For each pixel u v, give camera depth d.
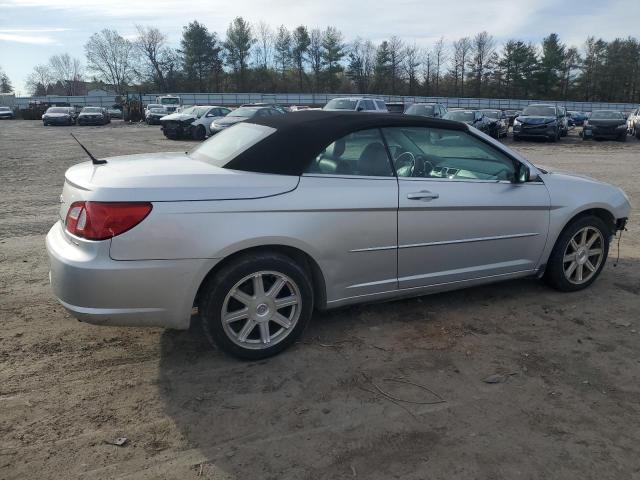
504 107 65.38
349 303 3.72
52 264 3.10
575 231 4.52
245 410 2.91
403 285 3.85
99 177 3.15
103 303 2.96
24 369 3.27
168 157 3.92
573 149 20.73
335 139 3.54
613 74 81.56
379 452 2.57
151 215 2.96
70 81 107.94
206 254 3.08
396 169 3.76
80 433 2.69
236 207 3.14
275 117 3.97
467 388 3.14
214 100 66.25
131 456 2.53
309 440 2.66
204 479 2.38
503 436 2.70
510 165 4.22
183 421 2.80
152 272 2.99
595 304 4.42
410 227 3.71
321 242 3.41
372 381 3.21
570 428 2.77
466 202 3.90
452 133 4.02
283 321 3.45
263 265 3.26
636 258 5.71
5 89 107.88
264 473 2.42
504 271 4.27
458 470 2.45
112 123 43.91
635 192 10.09
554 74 79.69
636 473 2.44
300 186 3.35
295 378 3.24
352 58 83.19
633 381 3.24
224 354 3.49
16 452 2.53
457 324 4.01
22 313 4.08
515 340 3.76
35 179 11.18
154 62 88.38
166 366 3.36
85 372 3.26
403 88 82.75
